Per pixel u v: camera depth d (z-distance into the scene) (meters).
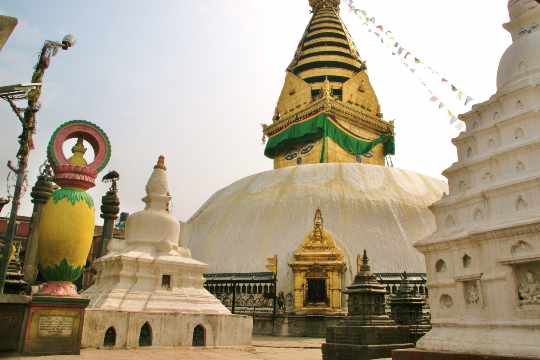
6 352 13.70
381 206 37.78
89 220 15.80
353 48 64.56
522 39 12.62
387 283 30.86
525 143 10.80
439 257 11.96
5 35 10.66
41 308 14.30
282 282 33.19
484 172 11.78
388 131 60.59
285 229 36.59
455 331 10.92
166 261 20.69
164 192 23.38
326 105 54.47
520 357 9.01
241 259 35.94
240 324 21.02
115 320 17.52
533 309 9.52
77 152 16.59
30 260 28.61
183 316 19.25
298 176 42.00
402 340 16.41
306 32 67.31
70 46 16.02
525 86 11.40
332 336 16.66
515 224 9.94
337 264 31.53
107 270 20.81
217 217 41.50
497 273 10.30
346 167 42.53
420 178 43.88
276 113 61.94
